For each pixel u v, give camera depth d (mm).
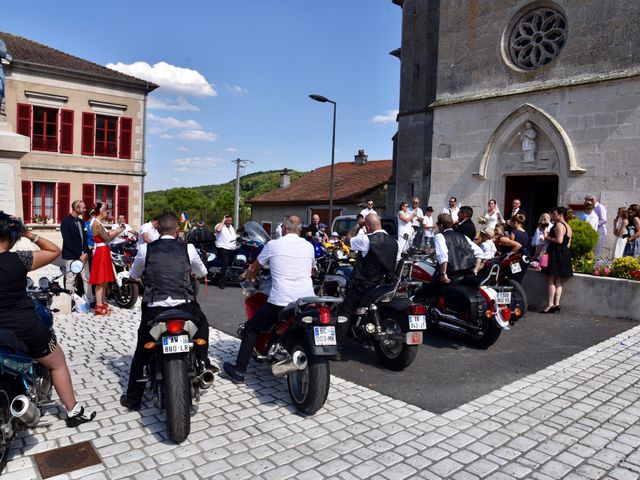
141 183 30891
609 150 12172
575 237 9891
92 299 9961
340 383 5562
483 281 6832
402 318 5742
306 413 4652
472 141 14812
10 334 3596
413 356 5801
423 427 4449
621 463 3887
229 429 4352
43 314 4230
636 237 10297
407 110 19641
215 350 6770
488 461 3875
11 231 3752
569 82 12766
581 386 5539
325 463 3795
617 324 8414
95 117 29250
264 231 12641
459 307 6945
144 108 30734
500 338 7547
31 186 27594
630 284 8695
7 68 26516
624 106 11938
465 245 7301
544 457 3951
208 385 4301
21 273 3775
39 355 4020
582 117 12617
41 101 27609
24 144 8781
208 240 12359
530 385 5559
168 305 4406
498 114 14211
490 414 4754
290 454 3924
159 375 4105
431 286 7395
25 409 3525
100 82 29172
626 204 11914
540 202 15414
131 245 11250
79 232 8586
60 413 4621
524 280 9766
